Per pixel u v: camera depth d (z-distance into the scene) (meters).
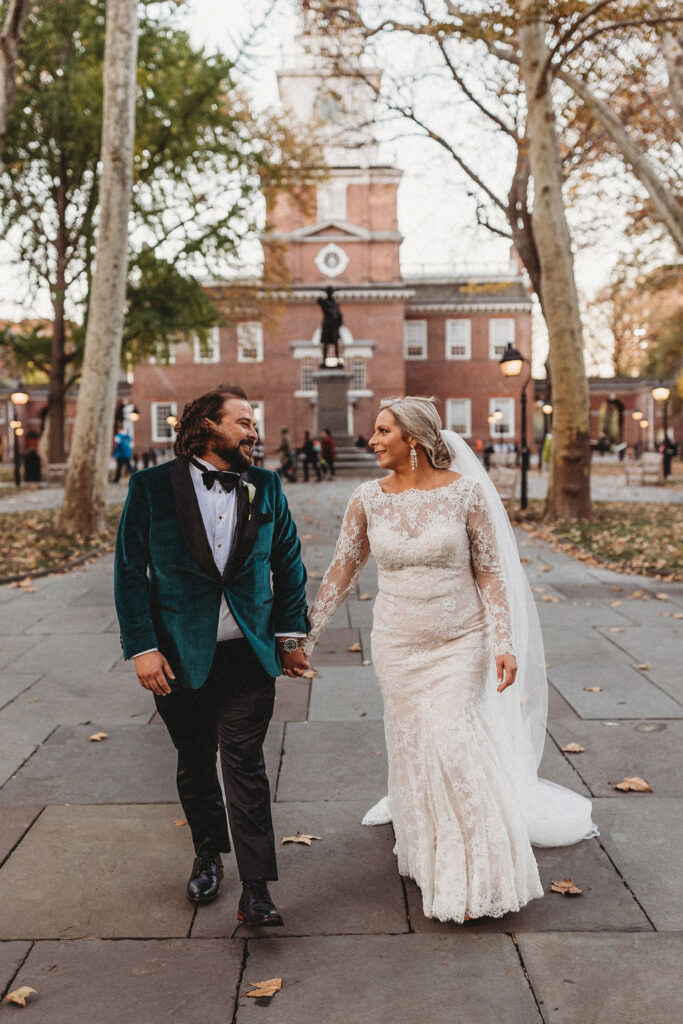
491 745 2.81
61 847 3.27
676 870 3.03
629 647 6.27
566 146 17.28
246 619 2.68
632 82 14.27
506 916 2.75
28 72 23.61
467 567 2.90
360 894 2.91
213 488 2.67
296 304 47.72
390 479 2.97
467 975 2.44
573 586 8.80
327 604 3.02
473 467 3.12
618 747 4.27
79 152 25.45
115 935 2.67
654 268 21.88
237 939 2.64
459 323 50.78
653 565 9.72
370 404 47.84
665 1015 2.26
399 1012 2.29
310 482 26.59
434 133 14.14
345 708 4.98
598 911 2.77
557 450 14.60
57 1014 2.29
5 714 4.91
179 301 26.53
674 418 58.12
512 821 2.76
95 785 3.87
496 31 9.85
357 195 48.03
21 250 27.27
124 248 12.62
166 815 3.55
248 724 2.75
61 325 28.56
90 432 13.10
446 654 2.85
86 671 5.84
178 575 2.65
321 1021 2.26
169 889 2.95
